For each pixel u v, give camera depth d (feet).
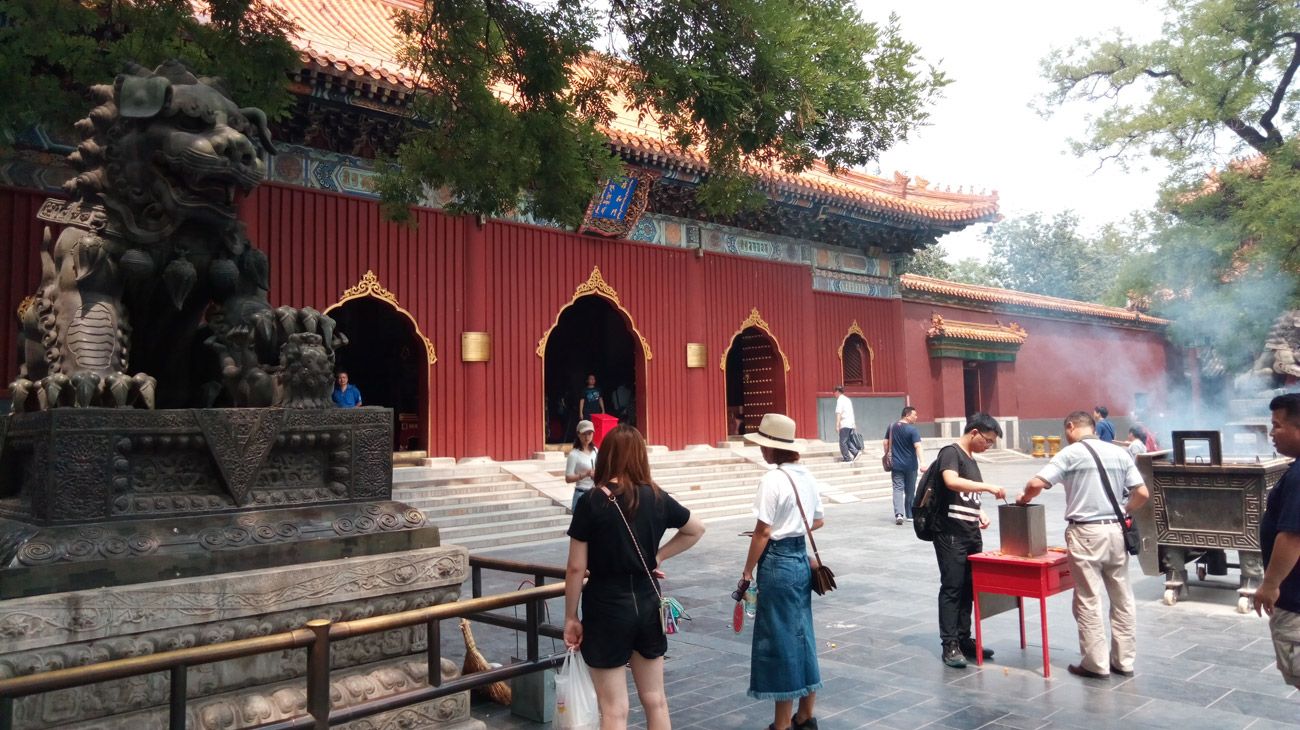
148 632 13.76
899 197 93.61
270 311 16.88
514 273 63.21
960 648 24.36
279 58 30.37
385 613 16.62
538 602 16.34
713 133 27.91
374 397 86.89
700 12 25.12
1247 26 80.23
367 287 55.77
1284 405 14.80
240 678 14.90
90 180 15.89
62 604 12.92
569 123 31.45
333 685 15.69
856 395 88.58
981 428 24.08
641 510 14.88
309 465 16.70
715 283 76.59
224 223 16.60
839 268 88.63
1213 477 29.81
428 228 59.06
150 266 16.02
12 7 27.27
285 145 53.06
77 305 15.46
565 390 98.22
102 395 14.52
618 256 69.82
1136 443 42.68
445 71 30.78
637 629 14.62
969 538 23.54
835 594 32.58
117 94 15.58
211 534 14.83
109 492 14.14
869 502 66.95
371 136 55.67
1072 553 22.31
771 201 75.15
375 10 70.85
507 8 28.37
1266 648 24.57
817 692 20.93
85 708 13.25
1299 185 72.08
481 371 60.54
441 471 56.34
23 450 15.05
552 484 57.52
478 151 31.01
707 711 19.77
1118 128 84.84
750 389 83.97
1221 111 81.92
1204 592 32.40
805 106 25.18
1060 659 23.73
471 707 20.39
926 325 98.78
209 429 15.16
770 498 18.10
